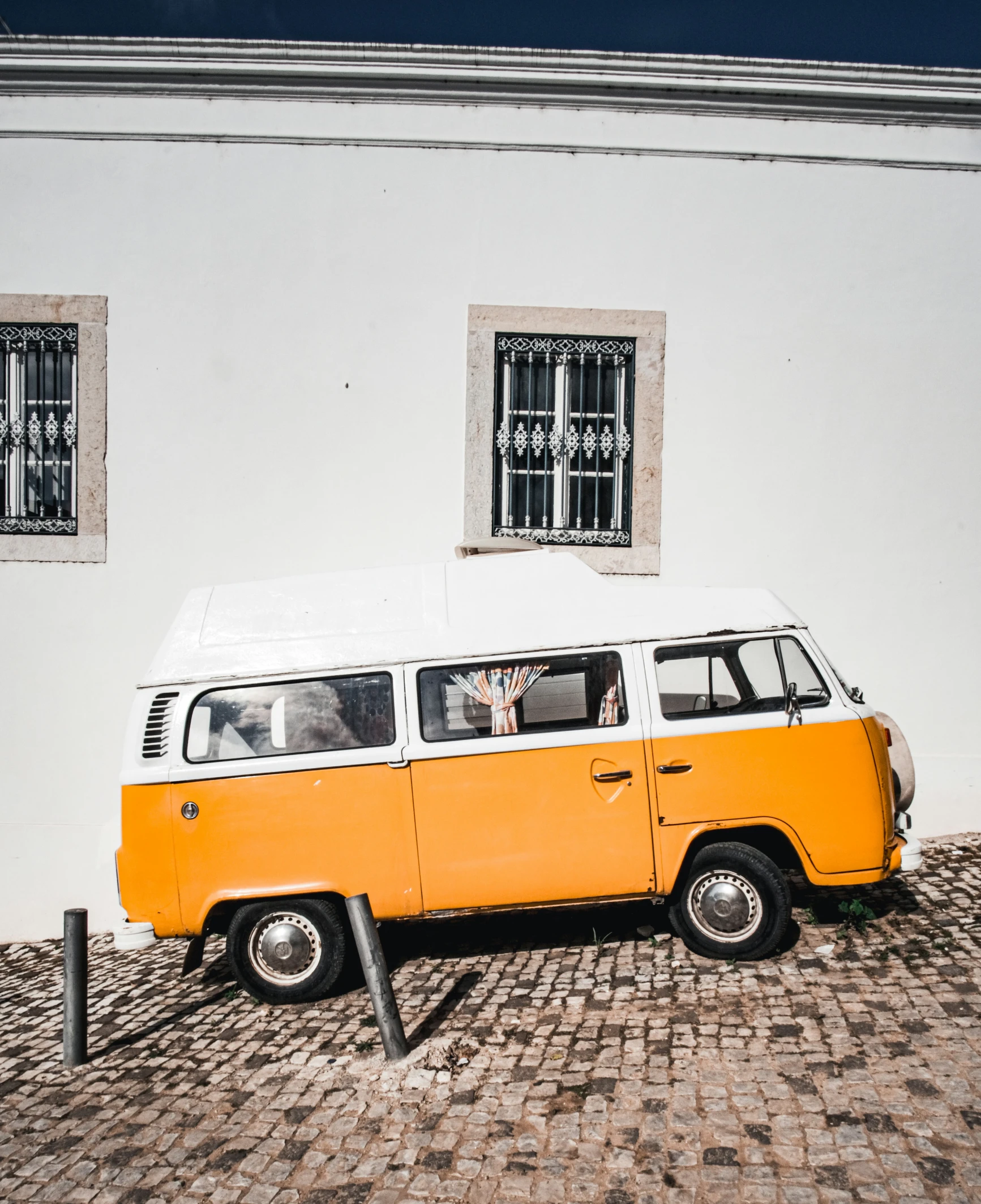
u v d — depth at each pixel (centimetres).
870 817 447
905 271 686
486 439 682
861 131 685
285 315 680
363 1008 462
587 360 698
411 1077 382
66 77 672
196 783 458
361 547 680
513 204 680
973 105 675
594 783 452
